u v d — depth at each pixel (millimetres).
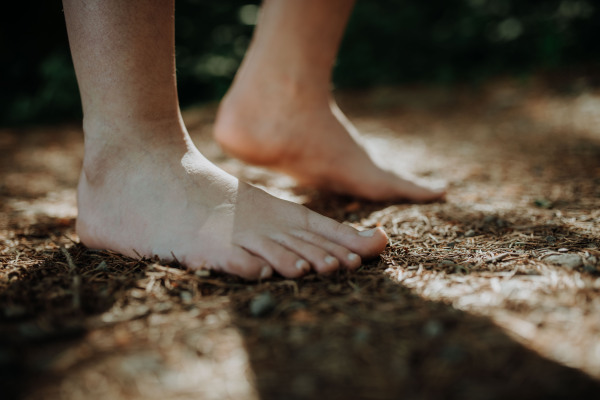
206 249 461
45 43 1840
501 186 734
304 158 681
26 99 1742
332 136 678
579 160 844
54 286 440
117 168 499
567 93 1435
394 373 344
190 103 1872
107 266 478
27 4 1756
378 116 1446
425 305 406
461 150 988
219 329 385
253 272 447
